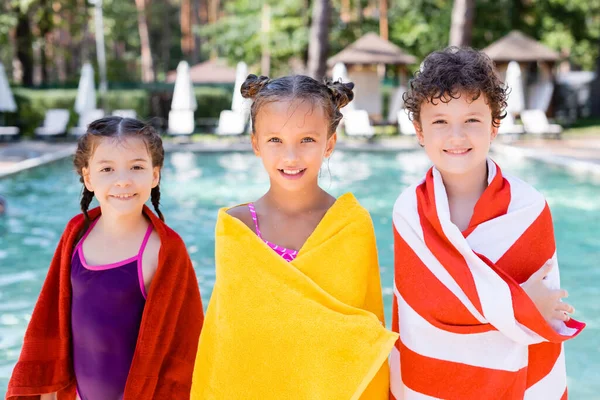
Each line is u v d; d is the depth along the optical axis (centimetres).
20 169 1055
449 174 168
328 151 180
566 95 2386
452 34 1672
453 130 161
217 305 171
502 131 1606
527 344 157
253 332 165
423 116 167
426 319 164
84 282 178
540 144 1480
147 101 1988
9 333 400
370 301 180
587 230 662
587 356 361
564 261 553
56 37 2998
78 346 181
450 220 165
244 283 166
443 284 161
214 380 173
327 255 167
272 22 2220
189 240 640
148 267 179
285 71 2397
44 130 1597
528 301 151
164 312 179
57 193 912
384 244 609
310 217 176
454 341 162
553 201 821
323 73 1656
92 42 3381
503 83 166
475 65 161
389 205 810
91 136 178
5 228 696
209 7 4078
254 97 175
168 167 1238
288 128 166
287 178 170
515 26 2347
